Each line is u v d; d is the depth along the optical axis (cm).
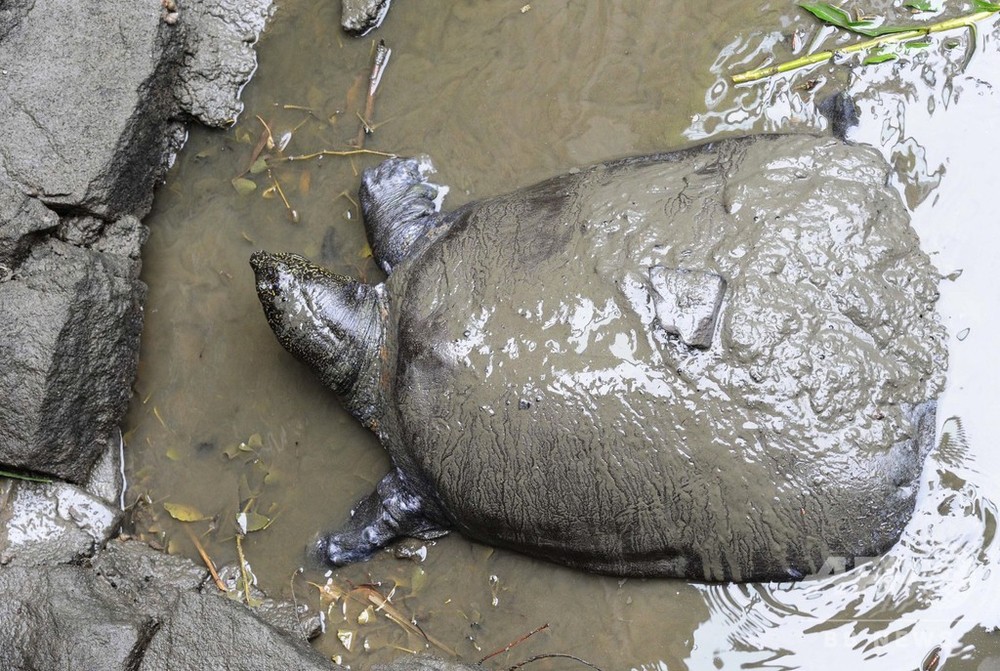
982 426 405
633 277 390
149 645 400
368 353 458
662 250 393
